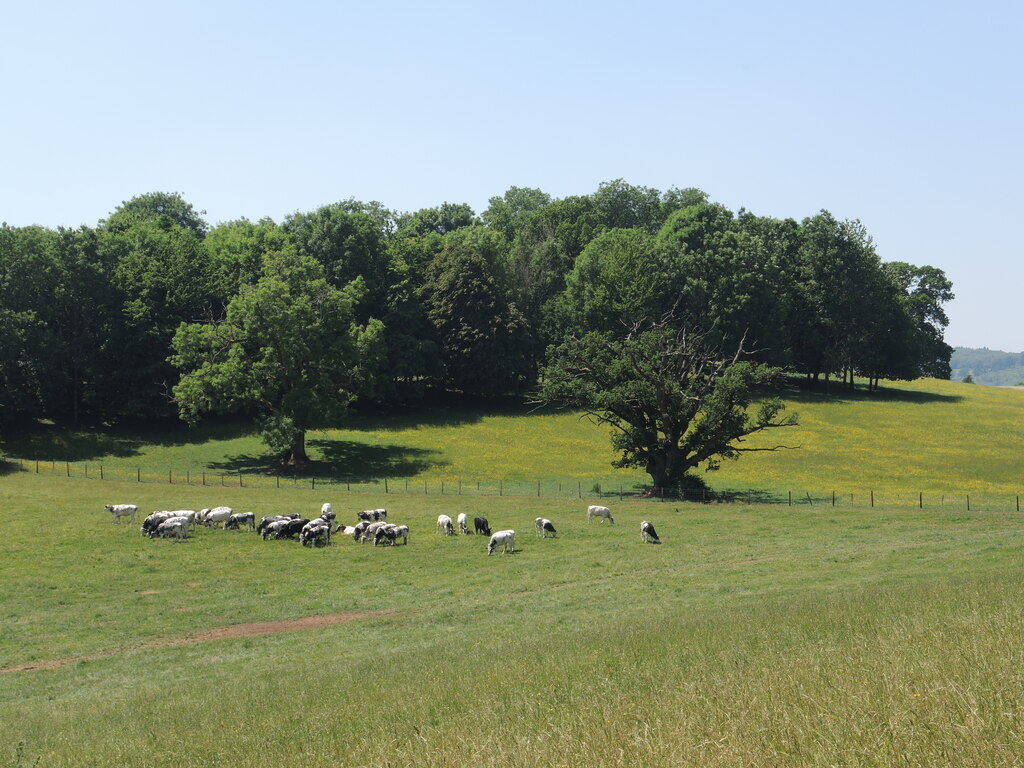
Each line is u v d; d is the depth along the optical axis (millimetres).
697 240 121188
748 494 68500
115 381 93000
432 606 33312
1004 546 39156
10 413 88688
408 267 110312
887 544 42938
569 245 140000
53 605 33844
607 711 12570
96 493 60625
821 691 12016
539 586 36094
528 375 110312
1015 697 10719
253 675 23438
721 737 10477
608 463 84688
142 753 14500
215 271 102500
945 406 113375
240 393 80500
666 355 68188
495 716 13359
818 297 119188
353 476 78250
